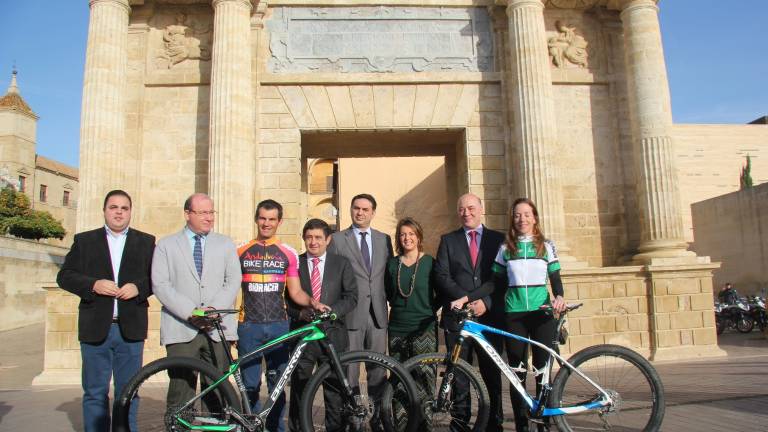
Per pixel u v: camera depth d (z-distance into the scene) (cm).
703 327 1541
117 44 1606
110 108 1569
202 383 646
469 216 801
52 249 3591
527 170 1586
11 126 5531
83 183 1529
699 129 4266
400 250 830
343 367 665
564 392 679
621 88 1784
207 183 1653
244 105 1574
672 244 1587
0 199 4219
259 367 735
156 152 1672
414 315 801
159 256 713
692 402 930
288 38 1708
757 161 4266
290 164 1656
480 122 1717
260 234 769
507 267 749
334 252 854
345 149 1970
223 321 708
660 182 1617
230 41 1572
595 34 1814
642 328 1529
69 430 891
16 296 3130
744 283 3209
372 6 1731
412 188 3288
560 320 722
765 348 1770
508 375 681
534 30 1638
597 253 1711
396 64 1712
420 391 688
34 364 1894
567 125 1758
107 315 691
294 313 770
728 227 3350
